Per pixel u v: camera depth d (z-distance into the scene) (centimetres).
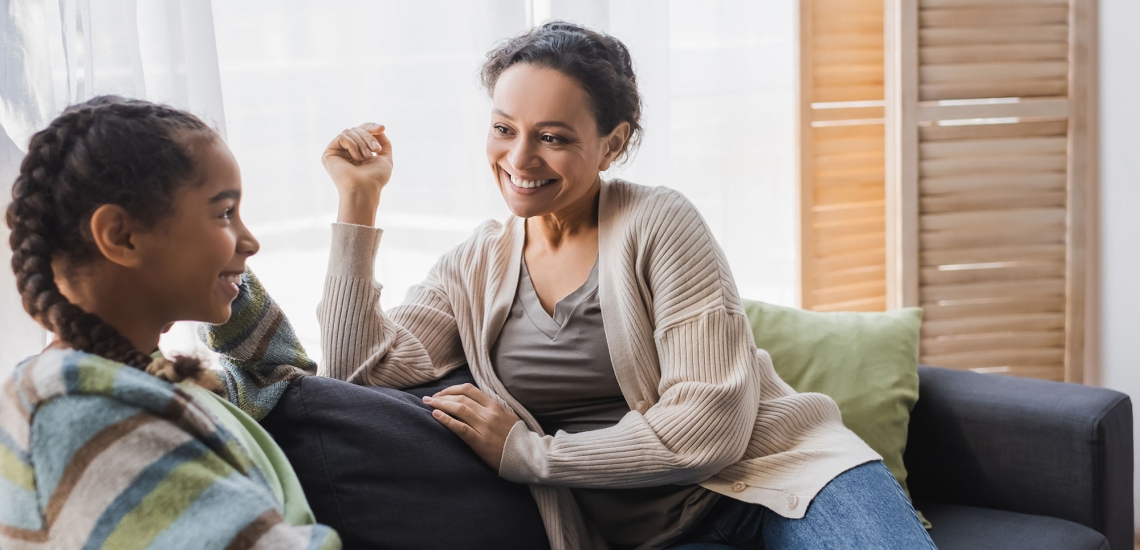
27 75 131
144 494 80
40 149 89
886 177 233
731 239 242
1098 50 234
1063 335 242
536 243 148
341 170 139
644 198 143
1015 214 234
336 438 119
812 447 138
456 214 197
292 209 181
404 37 187
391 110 188
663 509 138
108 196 87
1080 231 237
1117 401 171
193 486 81
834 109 238
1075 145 234
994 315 238
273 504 85
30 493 81
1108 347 243
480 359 146
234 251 96
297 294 184
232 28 171
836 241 244
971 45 227
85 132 88
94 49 137
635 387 138
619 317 137
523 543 130
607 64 136
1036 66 230
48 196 88
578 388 141
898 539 124
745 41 235
